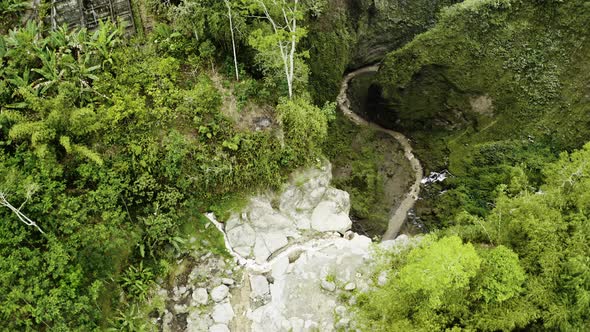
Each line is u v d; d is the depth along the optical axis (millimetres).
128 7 23172
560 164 17125
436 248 14383
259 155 20938
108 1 23219
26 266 15898
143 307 18359
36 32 20453
